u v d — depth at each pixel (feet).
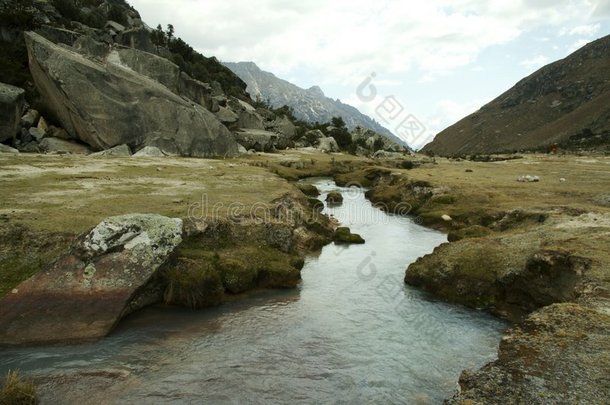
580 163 312.71
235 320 69.92
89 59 246.68
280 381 52.29
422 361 57.98
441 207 157.48
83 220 83.41
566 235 84.89
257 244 97.04
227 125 352.69
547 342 45.39
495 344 63.36
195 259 79.77
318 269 98.89
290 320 70.69
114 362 54.90
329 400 48.83
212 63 640.58
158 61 285.02
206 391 49.60
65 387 49.14
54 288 63.77
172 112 245.86
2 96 184.96
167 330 64.75
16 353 56.24
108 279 66.39
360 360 57.98
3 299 61.36
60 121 232.32
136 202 103.55
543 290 69.87
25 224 78.13
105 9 518.78
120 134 225.97
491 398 37.73
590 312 50.75
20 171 134.82
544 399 36.55
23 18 292.61
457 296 80.02
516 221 121.08
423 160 344.28
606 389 36.73
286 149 407.44
